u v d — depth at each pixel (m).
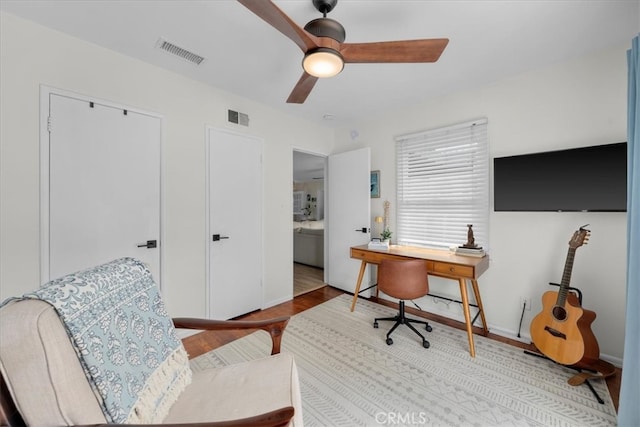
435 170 2.88
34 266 1.69
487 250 2.51
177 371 1.10
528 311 2.29
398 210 3.20
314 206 9.59
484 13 1.56
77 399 0.73
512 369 1.88
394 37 1.77
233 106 2.74
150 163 2.18
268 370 1.18
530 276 2.27
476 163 2.58
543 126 2.18
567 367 1.89
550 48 1.92
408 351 2.12
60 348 0.74
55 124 1.75
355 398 1.62
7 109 1.60
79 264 1.86
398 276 2.28
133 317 1.03
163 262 2.26
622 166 1.79
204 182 2.52
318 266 4.99
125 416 0.82
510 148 2.35
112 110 1.98
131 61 2.07
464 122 2.62
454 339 2.31
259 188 3.01
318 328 2.54
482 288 2.53
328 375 1.83
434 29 1.70
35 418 0.69
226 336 2.42
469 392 1.66
